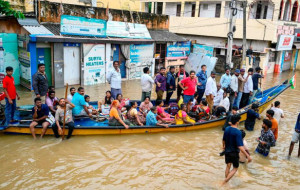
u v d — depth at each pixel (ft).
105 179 20.62
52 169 21.59
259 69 38.50
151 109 29.04
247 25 74.84
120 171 21.86
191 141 28.35
